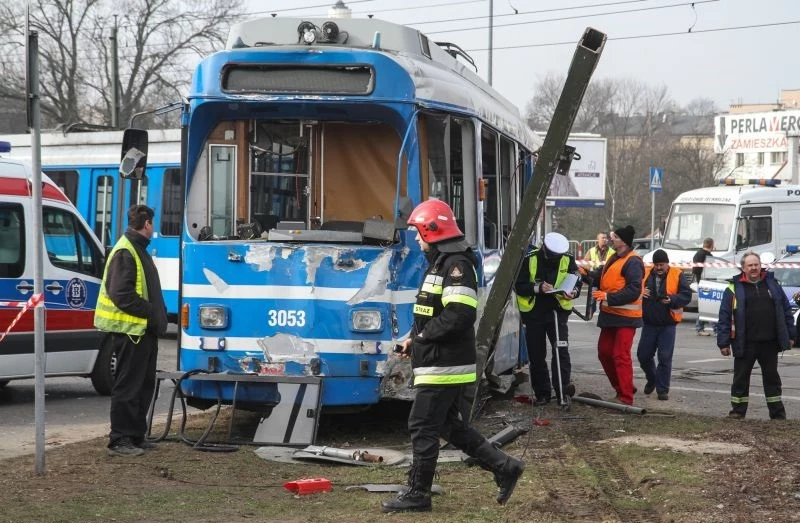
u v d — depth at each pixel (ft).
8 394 44.16
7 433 34.50
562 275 39.68
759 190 95.35
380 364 31.48
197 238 32.86
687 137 370.12
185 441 31.22
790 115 329.72
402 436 33.81
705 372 54.13
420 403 23.52
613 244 41.39
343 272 31.50
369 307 31.48
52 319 41.29
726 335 38.60
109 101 156.04
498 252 39.63
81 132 70.03
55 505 23.68
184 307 32.48
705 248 91.91
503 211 41.75
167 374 31.71
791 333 38.60
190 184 33.17
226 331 31.94
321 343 31.42
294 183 33.68
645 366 45.11
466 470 28.14
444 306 23.17
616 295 40.40
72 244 42.39
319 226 33.58
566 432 34.53
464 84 36.24
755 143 338.34
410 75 32.30
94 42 154.71
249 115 33.30
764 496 25.36
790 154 159.02
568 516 23.44
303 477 27.30
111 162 67.87
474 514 23.32
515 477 23.82
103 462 28.60
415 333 23.73
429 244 23.71
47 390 45.47
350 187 33.53
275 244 31.76
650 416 38.11
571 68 27.43
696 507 24.20
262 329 31.71
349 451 29.27
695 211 97.96
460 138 35.22
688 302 44.06
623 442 32.42
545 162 27.63
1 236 40.09
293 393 31.19
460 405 24.09
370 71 32.07
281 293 31.63
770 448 31.58
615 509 24.11
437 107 33.04
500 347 40.32
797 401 44.62
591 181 141.79
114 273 29.73
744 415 38.83
